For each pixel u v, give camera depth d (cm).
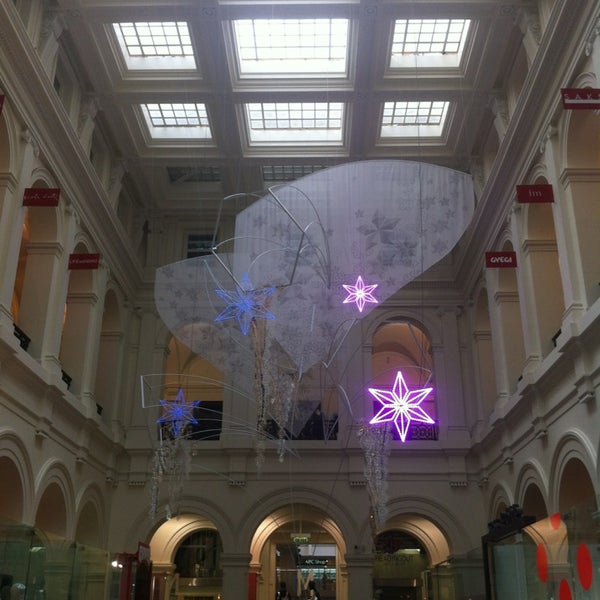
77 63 1616
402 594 2458
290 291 821
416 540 2519
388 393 1152
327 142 1936
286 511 2147
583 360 1139
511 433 1611
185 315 1109
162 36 1647
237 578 1853
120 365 1992
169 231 2220
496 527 1002
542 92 1327
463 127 1805
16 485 1305
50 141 1427
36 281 1463
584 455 1150
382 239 776
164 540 2181
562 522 727
